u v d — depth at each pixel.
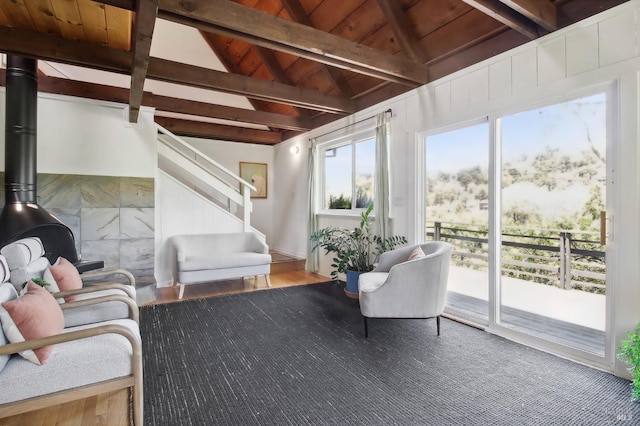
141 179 4.28
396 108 3.85
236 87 3.52
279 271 5.39
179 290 4.17
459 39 3.04
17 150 3.10
